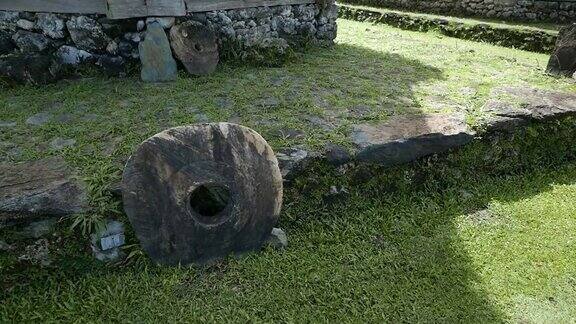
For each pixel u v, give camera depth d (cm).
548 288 260
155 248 254
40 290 244
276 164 271
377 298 246
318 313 237
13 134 308
